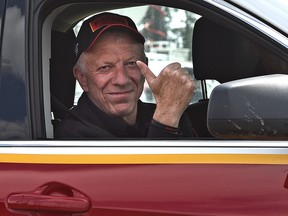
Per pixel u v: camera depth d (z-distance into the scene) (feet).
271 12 11.52
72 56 13.53
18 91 12.08
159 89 12.30
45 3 12.28
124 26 12.96
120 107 12.98
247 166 11.16
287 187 10.95
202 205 11.10
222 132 10.87
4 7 12.29
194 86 12.28
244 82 10.79
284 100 10.69
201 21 12.87
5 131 12.05
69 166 11.65
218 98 10.83
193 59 13.12
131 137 13.03
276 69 11.94
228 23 11.51
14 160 11.87
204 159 11.32
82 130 12.78
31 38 12.17
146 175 11.38
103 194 11.41
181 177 11.27
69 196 11.52
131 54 13.00
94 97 13.03
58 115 12.96
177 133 12.33
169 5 12.10
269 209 10.92
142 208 11.26
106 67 12.96
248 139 11.30
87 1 12.46
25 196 11.64
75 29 14.03
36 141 11.91
